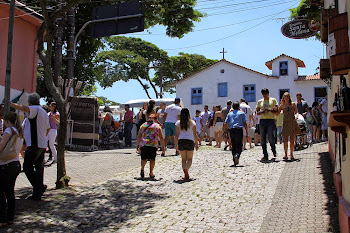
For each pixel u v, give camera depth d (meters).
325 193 6.84
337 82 6.12
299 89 36.09
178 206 6.74
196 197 7.27
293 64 36.47
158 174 9.70
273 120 10.59
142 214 6.37
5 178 5.58
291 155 10.31
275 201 6.66
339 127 4.66
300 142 12.60
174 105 13.01
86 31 22.56
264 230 5.32
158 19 18.19
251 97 37.41
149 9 16.83
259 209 6.30
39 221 5.95
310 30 12.20
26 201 6.99
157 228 5.66
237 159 10.03
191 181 8.66
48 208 6.64
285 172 8.84
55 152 11.33
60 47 16.41
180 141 8.88
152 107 9.68
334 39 4.39
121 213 6.45
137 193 7.74
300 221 5.53
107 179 9.15
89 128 15.40
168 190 7.94
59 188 8.14
